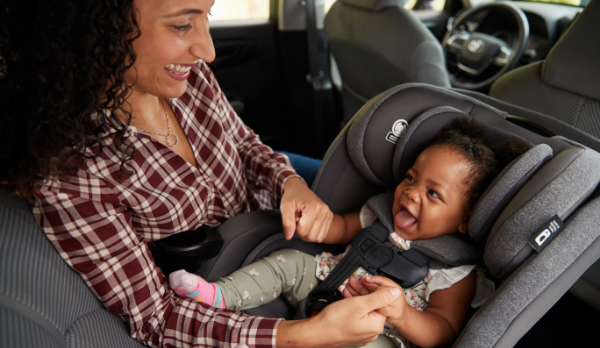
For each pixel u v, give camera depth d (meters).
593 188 0.74
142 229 0.86
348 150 1.06
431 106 1.00
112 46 0.60
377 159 1.03
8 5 0.58
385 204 1.04
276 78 2.13
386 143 1.02
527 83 1.41
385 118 1.00
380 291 0.76
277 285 1.01
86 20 0.58
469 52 2.22
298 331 0.74
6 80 0.62
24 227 0.68
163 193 0.83
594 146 0.94
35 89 0.61
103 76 0.62
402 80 1.86
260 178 1.10
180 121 0.91
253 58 2.03
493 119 0.98
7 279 0.59
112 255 0.74
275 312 1.06
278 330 0.75
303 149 2.32
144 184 0.80
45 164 0.64
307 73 2.14
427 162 0.94
